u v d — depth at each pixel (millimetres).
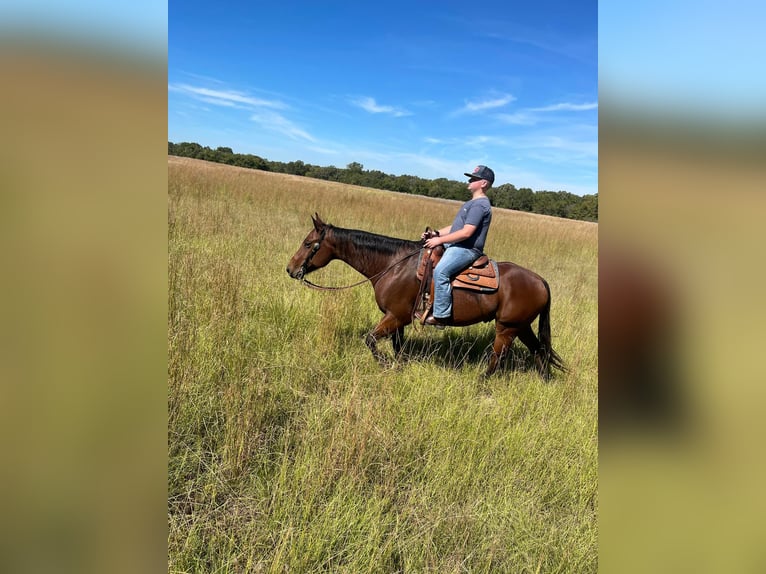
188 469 2477
